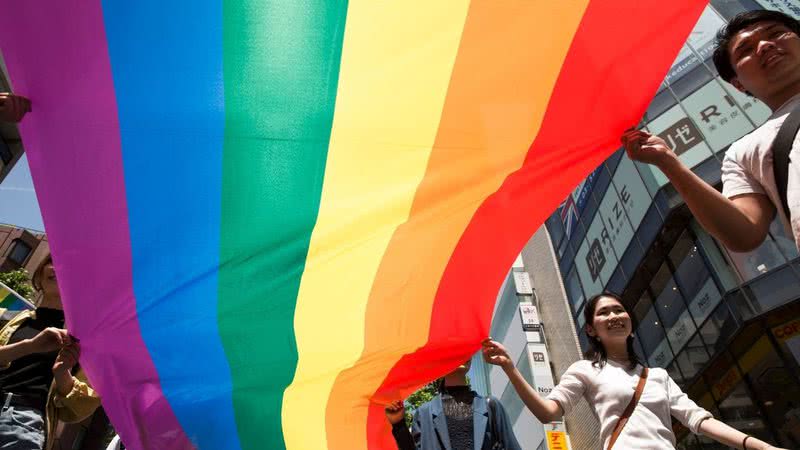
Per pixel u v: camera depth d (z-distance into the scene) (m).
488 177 2.31
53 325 2.88
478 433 3.00
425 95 2.14
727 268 12.11
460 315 2.82
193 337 2.32
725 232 1.52
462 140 2.22
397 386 2.95
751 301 11.30
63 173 1.96
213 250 2.18
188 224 2.12
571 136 2.21
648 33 2.00
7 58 1.82
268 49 2.00
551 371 22.94
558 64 2.09
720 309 12.16
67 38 1.83
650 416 2.56
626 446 2.49
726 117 12.78
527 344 23.61
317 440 2.65
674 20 1.98
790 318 10.95
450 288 2.70
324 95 2.08
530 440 22.97
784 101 1.69
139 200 2.04
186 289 2.21
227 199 2.13
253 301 2.34
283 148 2.12
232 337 2.39
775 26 1.74
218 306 2.30
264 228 2.21
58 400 2.59
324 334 2.55
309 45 2.02
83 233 2.03
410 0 2.02
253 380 2.50
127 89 1.92
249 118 2.06
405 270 2.55
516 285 26.16
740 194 1.66
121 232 2.06
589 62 2.06
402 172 2.26
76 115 1.91
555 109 2.16
